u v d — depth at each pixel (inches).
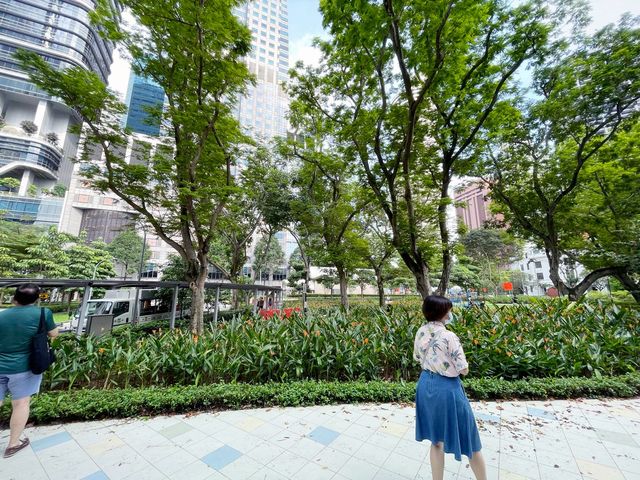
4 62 1605.6
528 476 90.9
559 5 326.3
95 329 318.3
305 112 456.8
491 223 602.5
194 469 96.0
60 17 1708.9
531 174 482.9
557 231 518.0
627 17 325.7
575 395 156.2
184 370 169.2
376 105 380.2
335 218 527.5
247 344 183.2
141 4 242.5
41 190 1557.6
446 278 367.2
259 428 123.9
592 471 93.4
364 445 109.8
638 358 185.2
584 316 242.7
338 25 276.8
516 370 173.8
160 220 352.8
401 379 169.0
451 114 346.3
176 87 302.0
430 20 262.1
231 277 649.6
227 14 267.3
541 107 396.5
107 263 988.6
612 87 323.0
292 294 1400.1
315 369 179.2
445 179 374.3
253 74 312.7
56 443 112.7
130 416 135.2
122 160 297.6
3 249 710.5
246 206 595.8
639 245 392.2
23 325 106.4
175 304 389.4
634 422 127.8
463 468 94.1
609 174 414.0
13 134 1593.3
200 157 335.3
